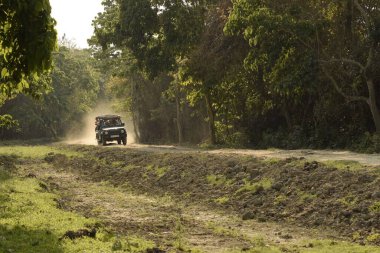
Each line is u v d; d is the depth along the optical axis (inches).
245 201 717.3
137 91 2353.6
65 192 902.4
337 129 1225.4
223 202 742.5
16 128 3014.3
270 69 1328.7
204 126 2030.0
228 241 517.3
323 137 1214.9
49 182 1043.9
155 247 444.8
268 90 1402.6
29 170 1286.9
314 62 1093.1
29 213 550.0
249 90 1494.8
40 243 417.4
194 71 1541.6
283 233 557.6
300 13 1140.5
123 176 1093.1
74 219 530.6
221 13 1508.4
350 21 1167.6
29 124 3051.2
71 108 3390.7
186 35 1595.7
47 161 1501.0
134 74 2263.8
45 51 349.1
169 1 1610.5
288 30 1089.4
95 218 629.6
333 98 1210.0
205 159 987.9
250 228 593.9
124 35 1694.1
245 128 1536.7
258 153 1048.2
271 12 1143.0
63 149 1749.5
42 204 621.6
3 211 551.5
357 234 521.0
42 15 350.0
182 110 2156.7
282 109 1406.3
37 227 478.3
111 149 1481.3
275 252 454.6
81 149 1637.6
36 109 3093.0
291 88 1125.1
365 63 1125.7
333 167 705.6
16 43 365.1
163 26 1605.6
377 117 1087.0
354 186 617.6
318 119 1241.4
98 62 2519.7
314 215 598.2
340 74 1170.0
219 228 585.0
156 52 1678.2
